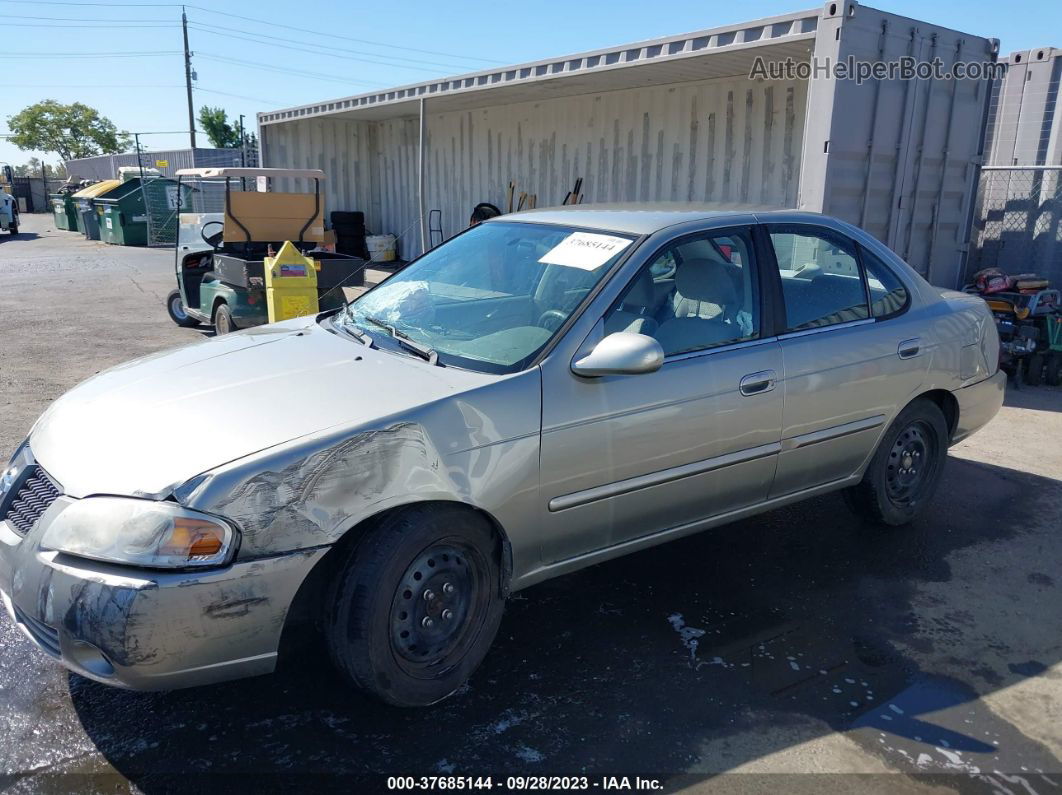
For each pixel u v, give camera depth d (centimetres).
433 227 1641
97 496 260
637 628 363
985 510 500
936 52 773
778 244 394
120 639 246
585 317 329
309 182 1691
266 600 261
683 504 359
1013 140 1007
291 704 306
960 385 460
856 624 370
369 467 275
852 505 461
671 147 1137
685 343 353
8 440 589
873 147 746
